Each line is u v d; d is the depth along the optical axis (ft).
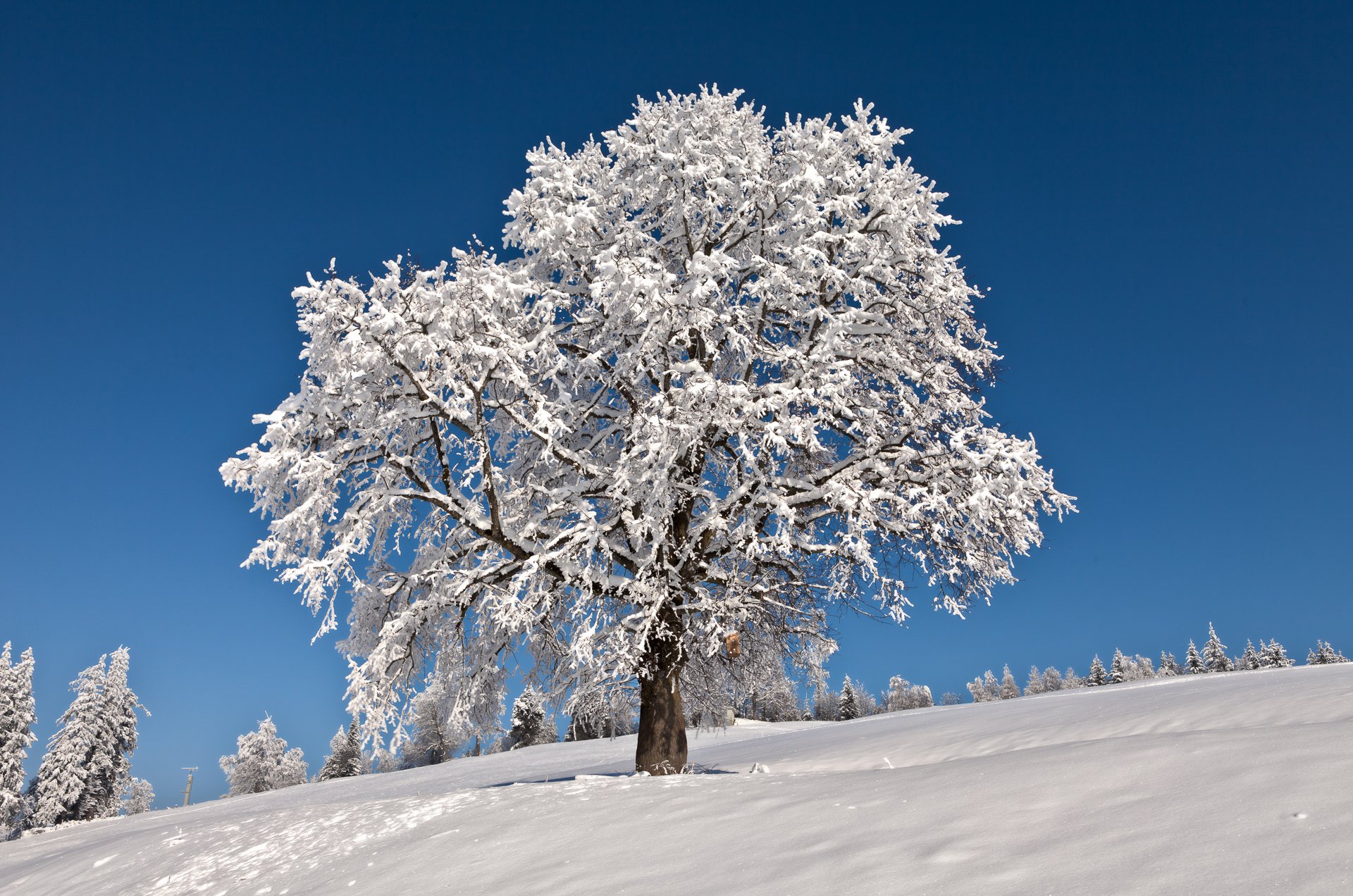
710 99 51.01
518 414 42.86
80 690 190.39
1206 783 15.85
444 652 44.75
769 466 43.06
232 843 35.09
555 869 19.89
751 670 52.13
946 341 50.19
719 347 50.49
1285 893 10.41
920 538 44.24
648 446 39.70
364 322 39.68
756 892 14.87
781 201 50.57
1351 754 15.70
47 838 97.35
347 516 41.83
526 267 51.06
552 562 43.45
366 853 27.30
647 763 42.70
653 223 52.19
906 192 49.90
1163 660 422.00
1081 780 17.76
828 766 47.98
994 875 13.25
